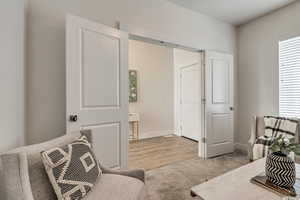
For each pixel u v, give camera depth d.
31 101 1.80
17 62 1.45
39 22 1.84
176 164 2.80
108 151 2.07
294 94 2.78
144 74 4.85
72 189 1.00
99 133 2.00
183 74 4.92
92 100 1.94
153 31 2.58
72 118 1.79
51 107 1.91
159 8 2.65
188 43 2.96
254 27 3.34
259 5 2.84
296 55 2.75
